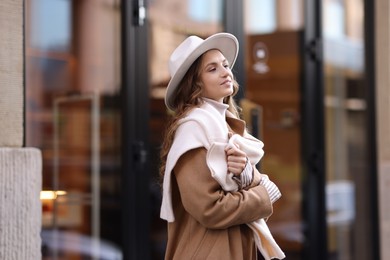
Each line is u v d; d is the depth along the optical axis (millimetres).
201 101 3355
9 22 4582
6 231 4469
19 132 4621
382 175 8367
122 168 5969
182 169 3213
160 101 6266
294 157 7586
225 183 3152
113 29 6031
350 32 8312
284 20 7559
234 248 3230
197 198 3145
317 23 7840
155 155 6188
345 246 8219
